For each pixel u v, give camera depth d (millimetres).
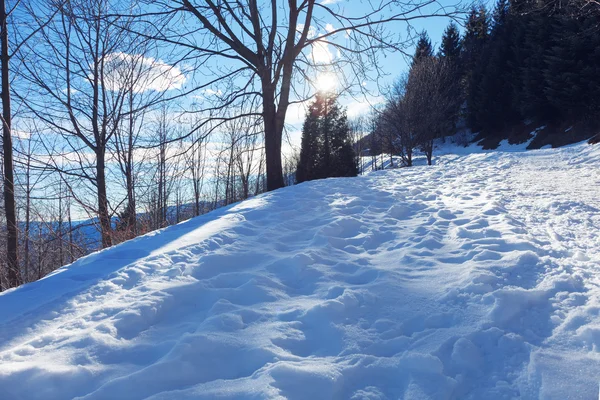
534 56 30047
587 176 8914
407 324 2820
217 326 2695
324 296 3266
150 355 2490
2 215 12281
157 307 2992
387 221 5484
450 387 2143
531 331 2600
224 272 3773
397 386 2229
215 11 9562
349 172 33344
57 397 2141
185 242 4500
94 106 12289
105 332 2633
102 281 3500
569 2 15219
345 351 2486
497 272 3414
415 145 26391
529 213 5570
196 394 2070
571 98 26375
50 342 2574
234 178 18969
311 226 5324
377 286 3338
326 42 10180
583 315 2652
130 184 12648
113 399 2080
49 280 3859
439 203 6477
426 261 3893
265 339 2572
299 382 2141
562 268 3438
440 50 40969
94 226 10742
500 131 35469
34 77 11859
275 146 10148
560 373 2143
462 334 2586
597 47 24875
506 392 2109
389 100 26109
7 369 2225
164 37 9430
